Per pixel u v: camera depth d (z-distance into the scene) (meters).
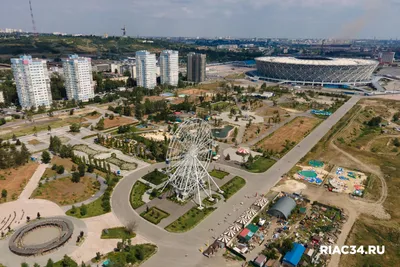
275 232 100.44
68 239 94.06
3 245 91.62
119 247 89.50
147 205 115.25
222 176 139.12
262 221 103.94
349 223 104.75
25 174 135.75
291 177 138.75
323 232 99.94
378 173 142.50
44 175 135.38
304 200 118.56
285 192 125.38
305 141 184.62
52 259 86.25
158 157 155.12
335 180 135.25
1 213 107.38
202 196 122.75
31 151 163.62
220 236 97.38
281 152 166.88
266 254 89.50
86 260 85.94
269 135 195.00
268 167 149.00
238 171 144.62
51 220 102.88
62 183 128.38
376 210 112.62
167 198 120.69
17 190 122.31
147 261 86.75
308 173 142.12
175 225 103.56
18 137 185.12
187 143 121.69
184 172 121.00
